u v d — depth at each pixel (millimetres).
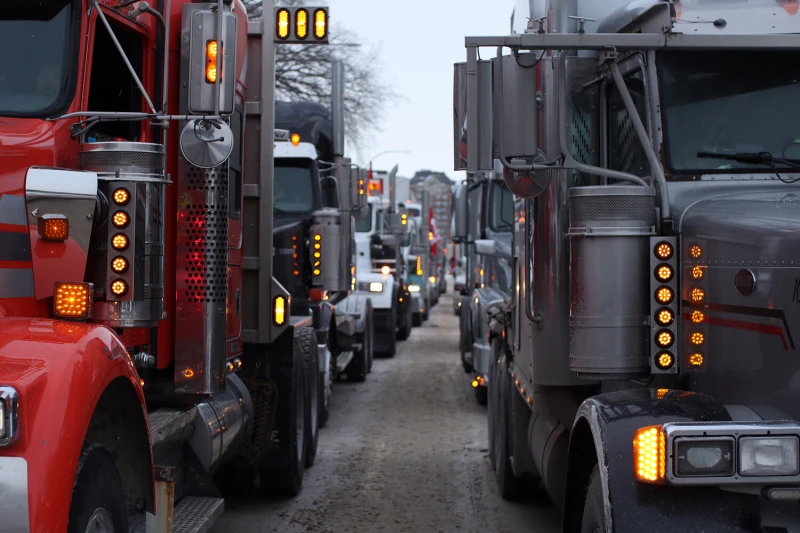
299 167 17844
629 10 7695
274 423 11688
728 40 7078
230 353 9383
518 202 10328
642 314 6770
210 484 8828
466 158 7039
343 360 21141
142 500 6293
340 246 17500
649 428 5320
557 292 8625
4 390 4691
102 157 6777
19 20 6965
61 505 4820
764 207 6312
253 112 10859
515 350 10695
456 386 22781
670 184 7125
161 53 8195
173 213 8531
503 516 11242
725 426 5199
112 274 6742
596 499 5844
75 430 4973
